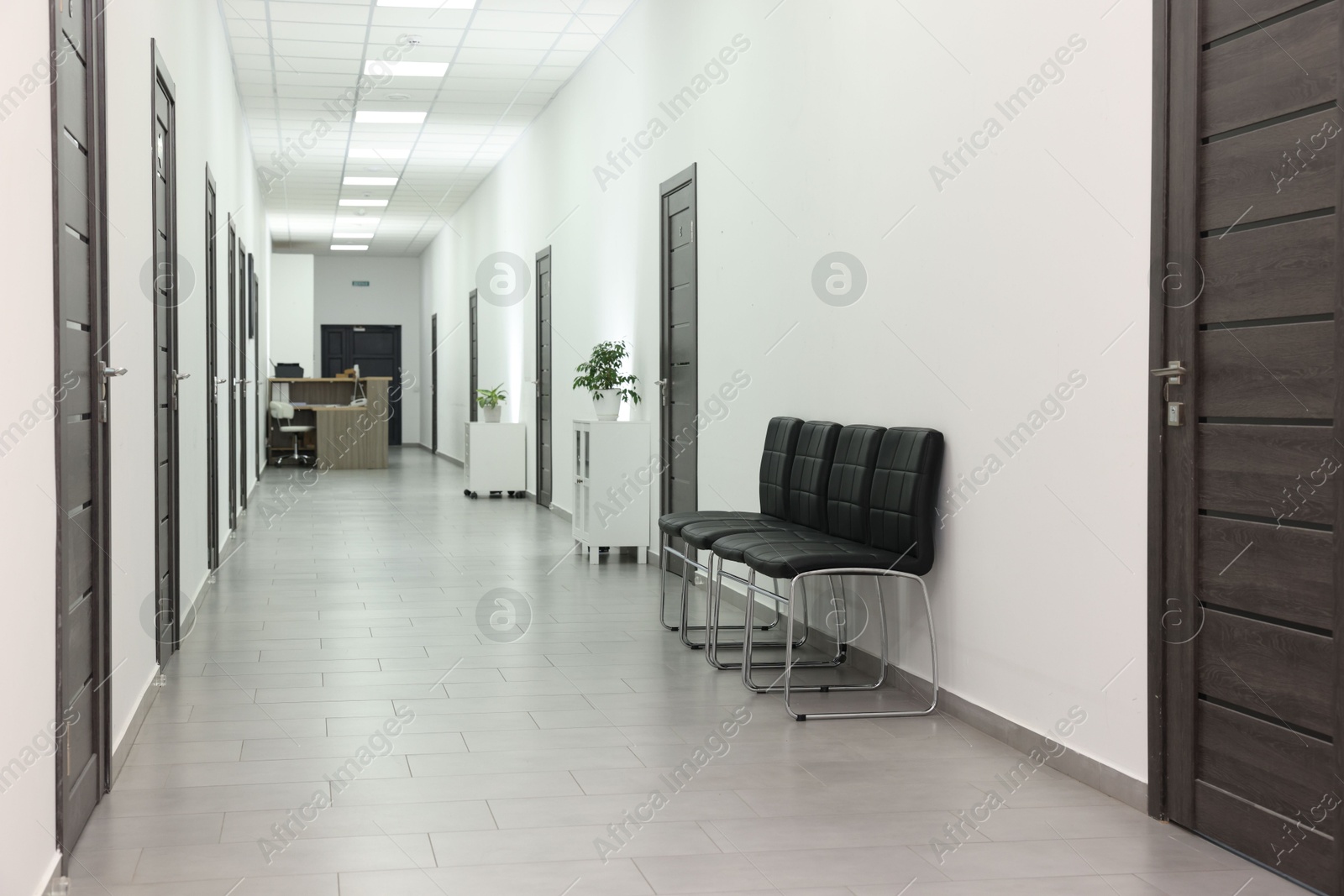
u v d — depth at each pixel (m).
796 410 5.25
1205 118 2.78
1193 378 2.81
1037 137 3.40
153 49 4.15
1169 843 2.79
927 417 4.09
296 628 5.46
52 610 2.46
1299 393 2.51
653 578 7.06
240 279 10.16
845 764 3.41
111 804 3.04
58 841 2.50
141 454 3.82
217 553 7.23
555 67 9.36
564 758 3.46
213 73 6.93
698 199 6.56
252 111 10.59
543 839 2.80
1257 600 2.64
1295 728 2.53
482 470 12.41
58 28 2.54
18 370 2.18
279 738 3.66
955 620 3.93
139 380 3.77
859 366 4.62
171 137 4.70
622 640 5.23
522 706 4.07
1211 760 2.79
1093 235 3.16
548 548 8.41
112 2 3.30
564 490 10.30
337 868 2.60
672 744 3.62
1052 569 3.38
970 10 3.75
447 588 6.64
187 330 5.32
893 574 3.96
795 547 4.16
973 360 3.78
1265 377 2.61
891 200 4.32
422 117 11.04
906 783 3.23
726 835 2.83
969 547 3.83
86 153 2.95
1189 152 2.81
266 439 17.42
